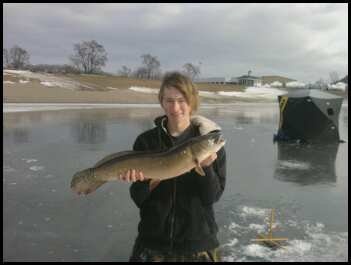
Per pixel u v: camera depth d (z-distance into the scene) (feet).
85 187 10.11
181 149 9.45
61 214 22.39
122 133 58.29
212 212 10.66
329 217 23.08
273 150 45.60
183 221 10.23
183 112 10.27
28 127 61.87
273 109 147.23
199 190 10.09
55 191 26.73
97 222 21.27
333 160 40.09
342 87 350.02
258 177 32.37
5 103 117.60
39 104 123.54
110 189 27.14
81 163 35.99
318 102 49.80
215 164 10.27
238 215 22.95
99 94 180.86
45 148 43.14
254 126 75.87
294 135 51.72
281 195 27.22
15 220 21.34
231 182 30.42
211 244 10.39
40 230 20.06
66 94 166.09
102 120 78.54
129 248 18.20
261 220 22.29
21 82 175.73
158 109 122.93
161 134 10.41
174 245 10.23
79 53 330.54
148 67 355.36
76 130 60.39
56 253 17.56
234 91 288.30
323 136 50.57
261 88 327.47
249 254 17.98
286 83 420.36
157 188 10.34
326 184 30.63
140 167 9.74
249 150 45.50
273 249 18.60
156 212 10.28
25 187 27.63
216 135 9.52
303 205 25.18
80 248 18.12
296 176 33.01
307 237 20.10
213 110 130.41
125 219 21.75
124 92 202.49
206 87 276.00
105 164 9.95
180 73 10.32
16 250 17.80
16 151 40.83
